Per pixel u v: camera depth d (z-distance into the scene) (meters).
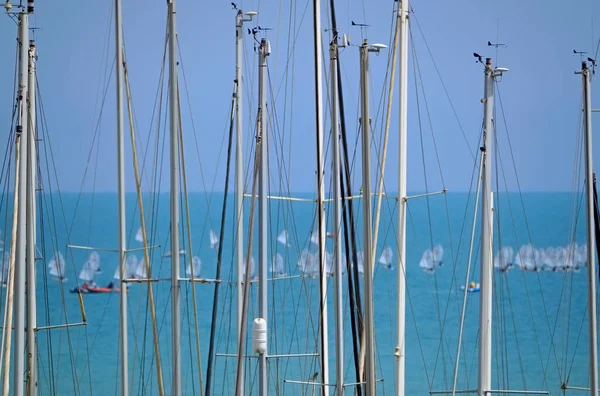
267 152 51.03
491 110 48.69
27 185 47.66
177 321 45.91
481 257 48.84
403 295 50.44
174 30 47.12
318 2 46.97
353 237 50.84
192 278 48.31
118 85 51.22
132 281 50.06
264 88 46.28
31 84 48.25
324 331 49.38
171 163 46.59
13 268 44.22
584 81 50.72
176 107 46.97
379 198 51.12
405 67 51.25
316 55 46.75
